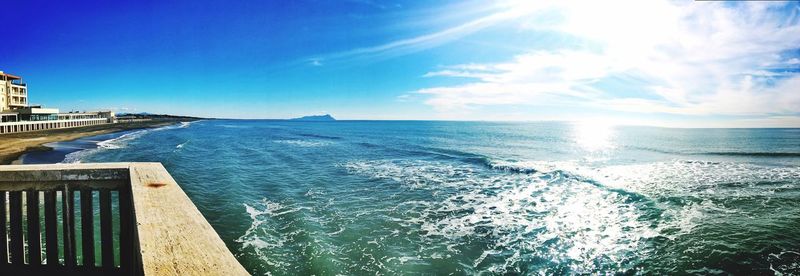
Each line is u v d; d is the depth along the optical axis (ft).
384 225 36.45
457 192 51.37
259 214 39.86
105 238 11.49
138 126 308.19
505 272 26.94
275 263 27.48
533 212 41.52
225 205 43.47
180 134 204.85
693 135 229.25
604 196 49.34
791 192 51.42
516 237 33.58
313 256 28.73
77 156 90.74
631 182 60.08
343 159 91.30
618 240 33.04
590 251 30.63
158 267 4.89
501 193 50.88
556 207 43.68
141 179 10.02
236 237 32.60
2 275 11.10
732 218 39.04
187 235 6.14
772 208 42.98
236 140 163.63
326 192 51.11
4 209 11.11
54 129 209.97
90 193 11.35
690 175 67.67
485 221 38.04
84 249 11.39
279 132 259.80
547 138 193.67
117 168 11.43
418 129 333.21
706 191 52.39
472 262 28.37
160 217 7.04
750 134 238.07
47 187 11.09
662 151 119.75
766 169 75.61
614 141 172.14
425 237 33.32
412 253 29.78
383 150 117.19
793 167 78.69
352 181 59.57
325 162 84.89
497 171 71.41
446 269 27.17
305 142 155.02
